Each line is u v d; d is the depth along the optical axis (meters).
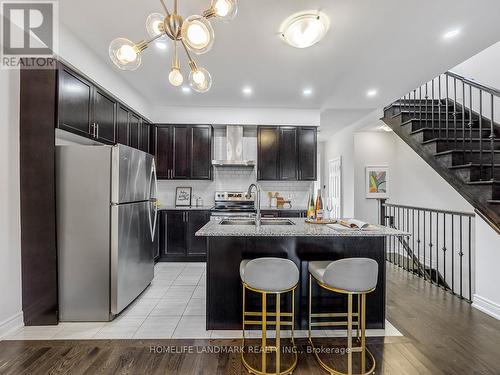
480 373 1.78
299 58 2.78
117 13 2.12
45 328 2.34
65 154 2.43
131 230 2.73
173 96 4.06
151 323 2.43
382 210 5.12
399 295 3.01
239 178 4.92
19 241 2.35
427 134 3.62
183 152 4.57
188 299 2.94
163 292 3.13
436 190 4.51
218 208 4.44
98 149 2.46
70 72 2.49
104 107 3.06
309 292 2.18
